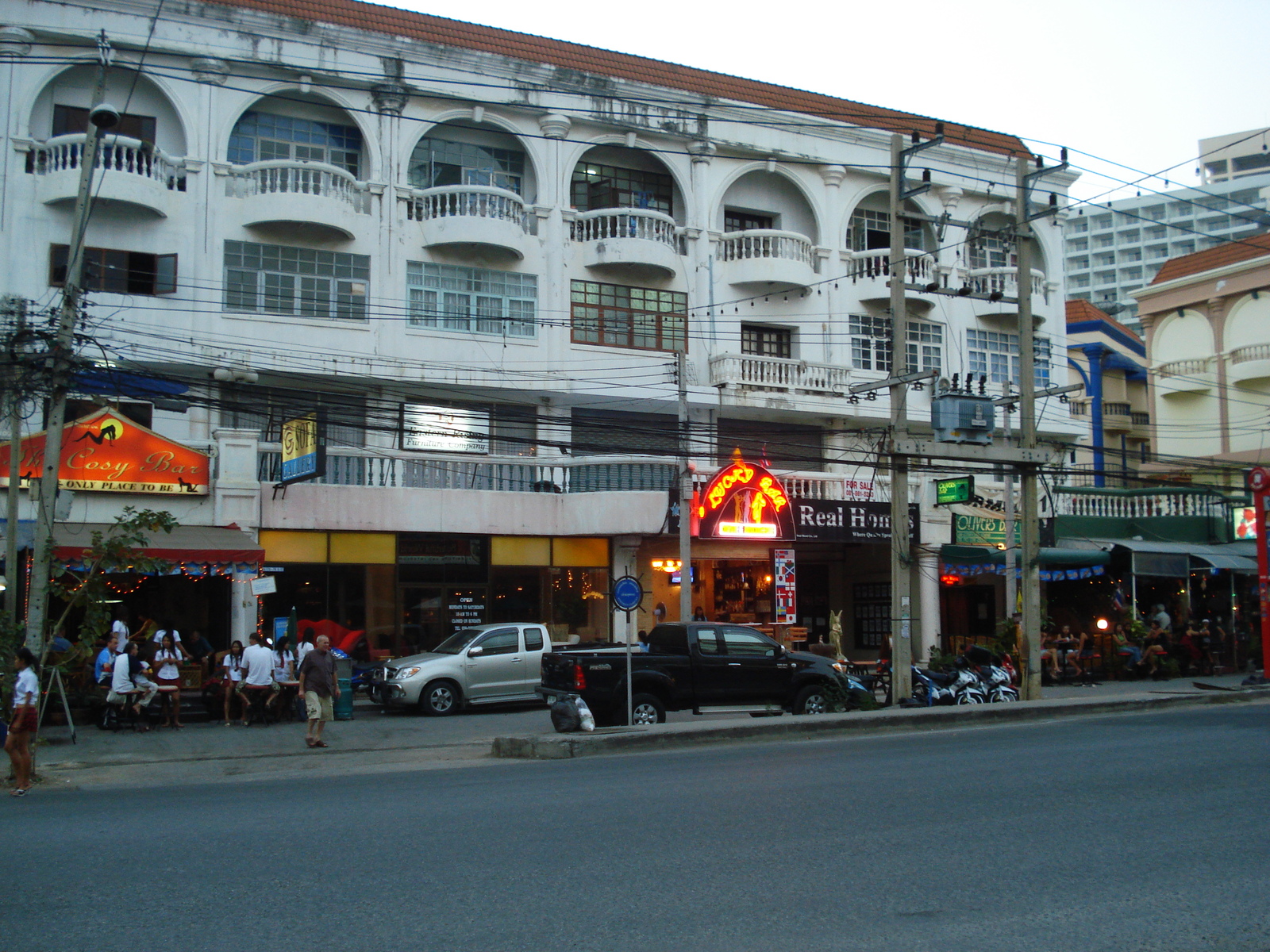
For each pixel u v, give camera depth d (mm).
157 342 24234
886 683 22891
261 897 6414
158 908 6211
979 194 33844
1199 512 32562
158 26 24688
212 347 24625
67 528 20750
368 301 26156
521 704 22156
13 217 23500
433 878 6809
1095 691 24250
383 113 26641
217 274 24906
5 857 7695
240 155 26078
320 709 16641
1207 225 118375
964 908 6074
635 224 28531
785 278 29859
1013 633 25641
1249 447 40656
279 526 23484
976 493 30125
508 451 27484
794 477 27516
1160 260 121938
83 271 23688
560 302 27953
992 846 7566
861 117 31812
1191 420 42750
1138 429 46656
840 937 5547
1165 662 27797
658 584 28219
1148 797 9477
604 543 27016
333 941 5543
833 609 32844
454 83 25891
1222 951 5348
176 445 22391
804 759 12758
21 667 12609
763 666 18469
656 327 29125
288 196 24984
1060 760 12008
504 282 27562
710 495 25469
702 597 28875
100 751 16188
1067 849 7496
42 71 24016
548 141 28406
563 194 28406
